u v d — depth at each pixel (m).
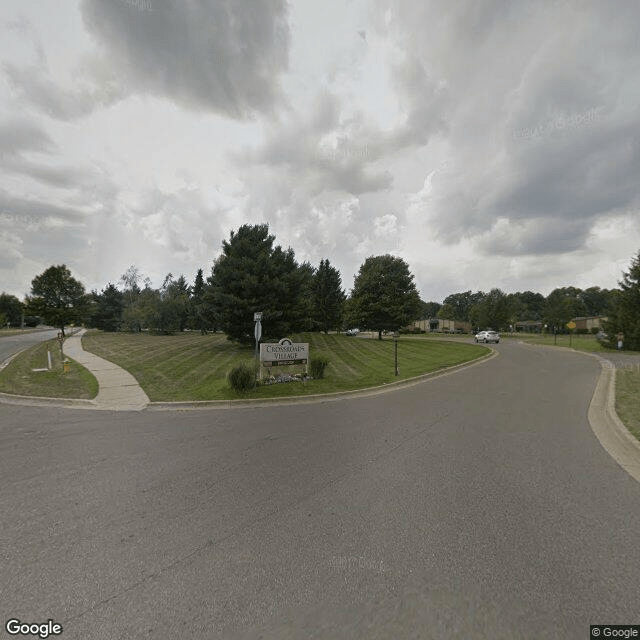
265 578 2.48
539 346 32.12
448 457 4.89
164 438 5.84
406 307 38.84
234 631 2.05
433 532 3.04
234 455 5.00
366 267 43.38
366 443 5.53
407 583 2.42
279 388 10.08
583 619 2.12
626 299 27.70
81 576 2.51
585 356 22.22
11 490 3.90
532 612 2.17
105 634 2.03
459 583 2.41
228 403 8.74
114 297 59.22
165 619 2.14
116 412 7.86
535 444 5.45
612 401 8.38
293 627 2.08
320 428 6.42
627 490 3.87
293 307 23.97
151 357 18.44
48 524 3.19
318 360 11.91
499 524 3.17
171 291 57.62
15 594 2.34
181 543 2.90
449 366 16.05
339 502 3.60
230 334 23.02
